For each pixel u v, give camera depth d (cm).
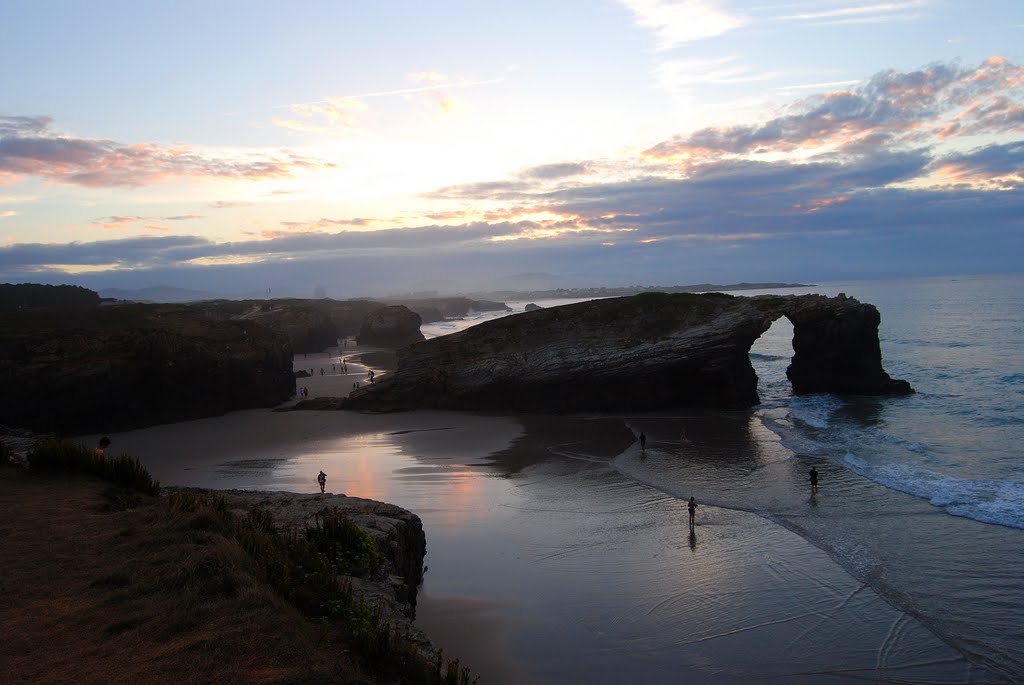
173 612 909
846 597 1936
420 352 6281
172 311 7475
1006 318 13712
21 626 880
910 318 14875
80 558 1122
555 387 5862
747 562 2225
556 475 3509
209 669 769
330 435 4862
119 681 741
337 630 948
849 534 2466
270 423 5412
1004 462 3531
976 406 5331
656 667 1569
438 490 3225
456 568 2197
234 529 1292
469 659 1594
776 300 6638
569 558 2284
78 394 4994
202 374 5812
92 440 4778
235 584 986
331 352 12762
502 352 6075
